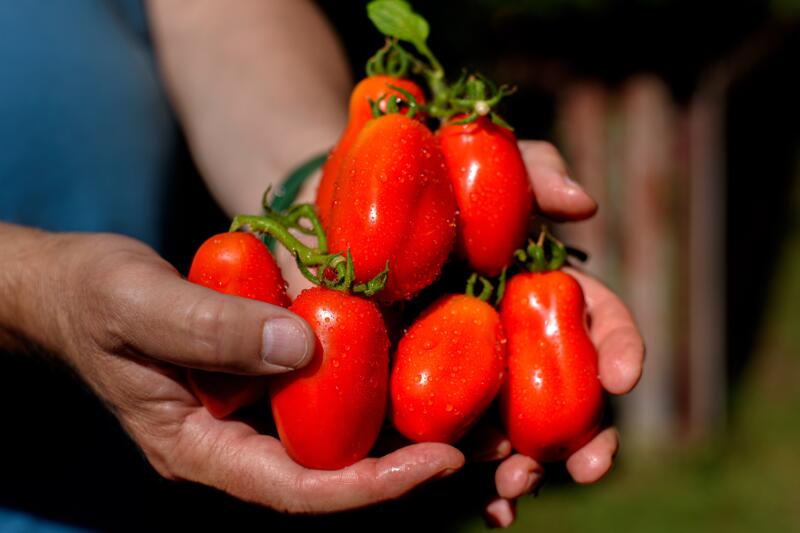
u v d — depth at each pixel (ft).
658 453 4.87
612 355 2.21
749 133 7.32
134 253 2.15
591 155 4.56
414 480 2.07
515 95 4.45
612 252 4.67
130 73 2.72
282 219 2.17
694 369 4.83
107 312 2.06
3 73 2.54
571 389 2.17
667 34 4.34
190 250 2.90
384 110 2.24
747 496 4.59
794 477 4.72
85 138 2.60
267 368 2.02
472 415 2.11
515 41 4.32
